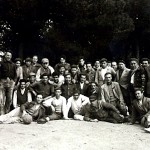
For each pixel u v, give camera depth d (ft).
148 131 27.68
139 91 30.30
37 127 28.89
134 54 111.45
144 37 108.58
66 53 79.66
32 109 32.01
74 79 38.14
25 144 23.31
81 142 24.09
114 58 102.22
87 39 80.59
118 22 78.43
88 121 32.37
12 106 34.99
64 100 33.86
